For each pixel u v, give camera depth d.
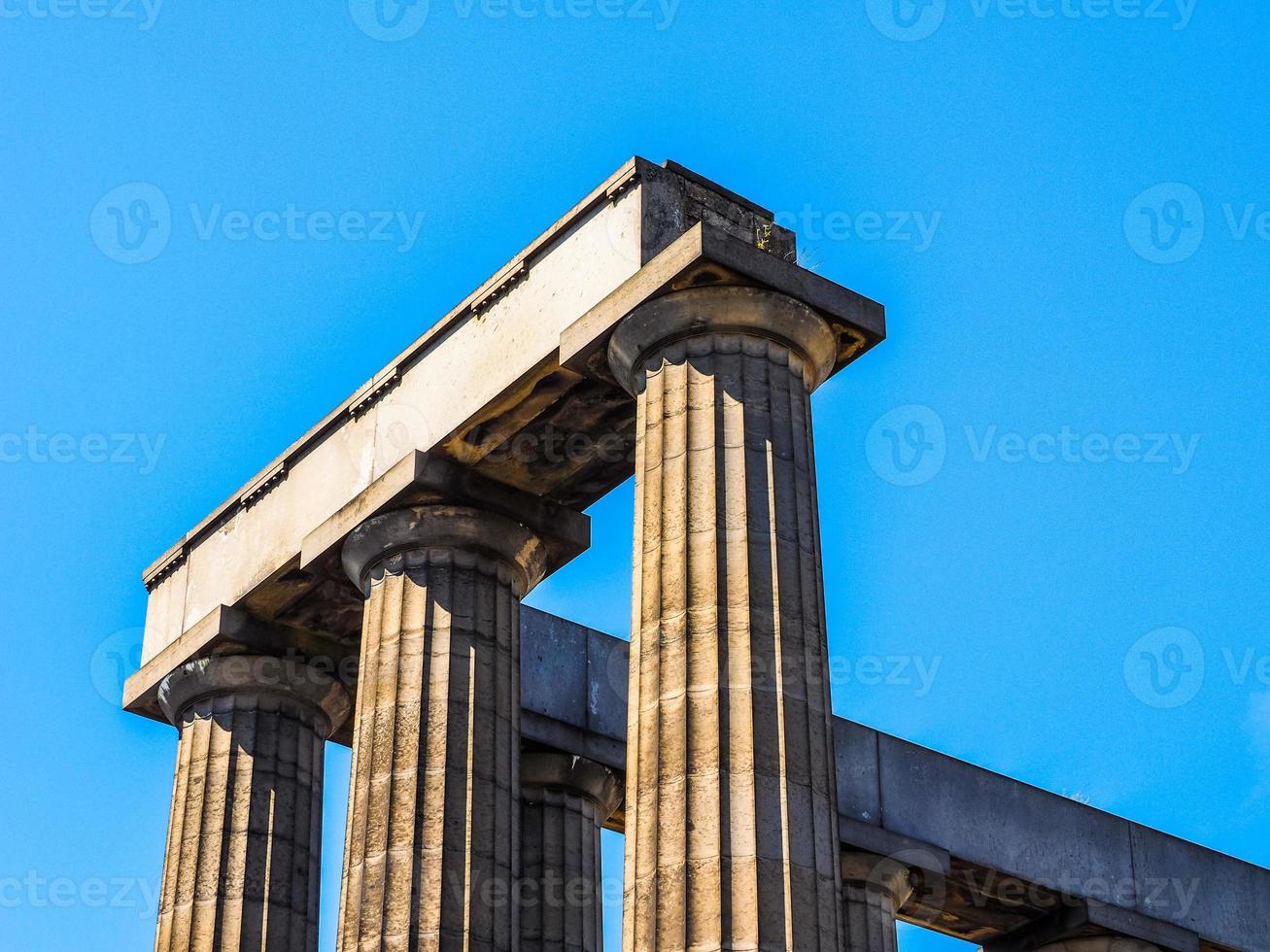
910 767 41.72
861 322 30.08
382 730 31.78
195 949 33.66
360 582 33.53
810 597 28.14
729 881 25.77
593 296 30.56
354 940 30.56
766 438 28.70
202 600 36.19
